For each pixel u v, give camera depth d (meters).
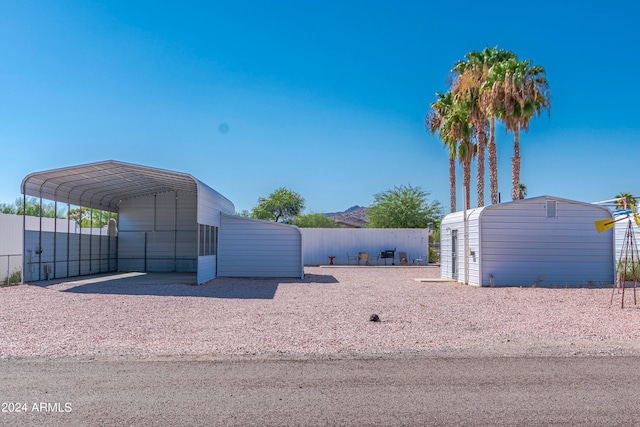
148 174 20.59
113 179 21.95
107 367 7.18
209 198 21.06
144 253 28.12
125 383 6.40
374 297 15.67
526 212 19.77
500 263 19.58
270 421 5.16
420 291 17.56
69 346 8.45
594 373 6.91
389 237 34.19
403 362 7.49
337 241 34.09
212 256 21.67
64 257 22.97
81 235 24.56
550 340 9.09
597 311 12.77
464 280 20.64
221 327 10.26
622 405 5.63
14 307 13.08
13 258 23.62
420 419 5.22
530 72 24.55
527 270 19.61
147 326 10.35
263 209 52.75
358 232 34.12
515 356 7.87
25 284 19.25
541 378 6.66
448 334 9.61
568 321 11.19
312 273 26.39
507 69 24.75
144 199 28.31
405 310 12.82
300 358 7.72
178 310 12.63
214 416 5.29
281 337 9.23
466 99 27.58
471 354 7.99
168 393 6.02
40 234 20.84
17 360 7.56
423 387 6.27
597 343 8.85
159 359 7.64
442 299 15.22
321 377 6.70
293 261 22.92
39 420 5.16
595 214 19.95
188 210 28.03
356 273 26.56
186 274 25.75
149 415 5.30
